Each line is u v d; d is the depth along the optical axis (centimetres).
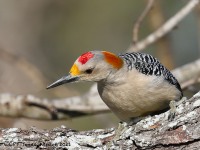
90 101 1324
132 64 988
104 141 888
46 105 1320
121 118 1042
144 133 870
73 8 2244
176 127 861
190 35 2162
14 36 2155
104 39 2212
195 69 1357
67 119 1339
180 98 1018
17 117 1330
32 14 2209
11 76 1681
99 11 2227
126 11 2205
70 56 2211
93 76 988
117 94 990
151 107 998
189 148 852
